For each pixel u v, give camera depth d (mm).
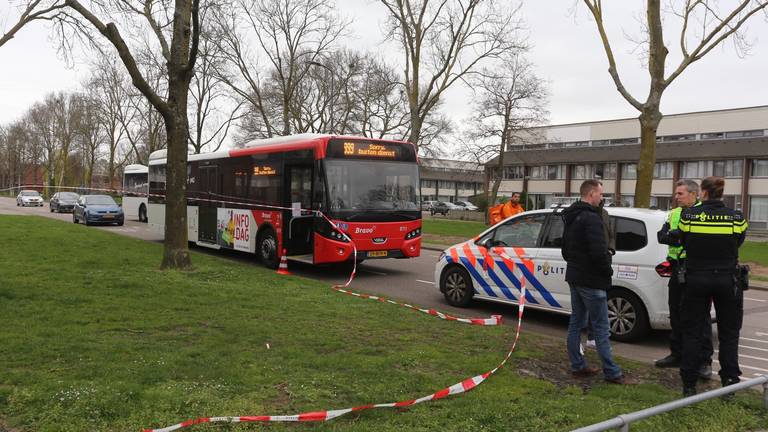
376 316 7848
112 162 62062
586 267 5344
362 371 5262
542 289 8461
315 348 6027
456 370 5512
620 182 58094
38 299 7805
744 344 7863
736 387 4332
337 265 15352
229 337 6250
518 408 4484
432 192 97938
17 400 4152
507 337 6969
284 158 13461
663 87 15039
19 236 16453
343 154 12609
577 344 5551
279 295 9188
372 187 12859
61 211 38375
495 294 9148
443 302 10258
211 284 9812
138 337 6133
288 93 32094
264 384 4773
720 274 4984
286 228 13391
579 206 5422
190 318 7117
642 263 7422
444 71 26047
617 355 6586
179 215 11414
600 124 65562
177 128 11266
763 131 54375
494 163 65250
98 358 5250
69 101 75500
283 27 30562
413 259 17703
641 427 4230
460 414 4316
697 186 5945
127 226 27750
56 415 3924
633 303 7523
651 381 5582
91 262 11797
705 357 5762
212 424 3896
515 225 9094
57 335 6008
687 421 4430
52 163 80625
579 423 4250
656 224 7461
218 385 4660
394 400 4574
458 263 9719
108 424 3863
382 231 12852
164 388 4535
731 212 5043
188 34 11352
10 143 84125
